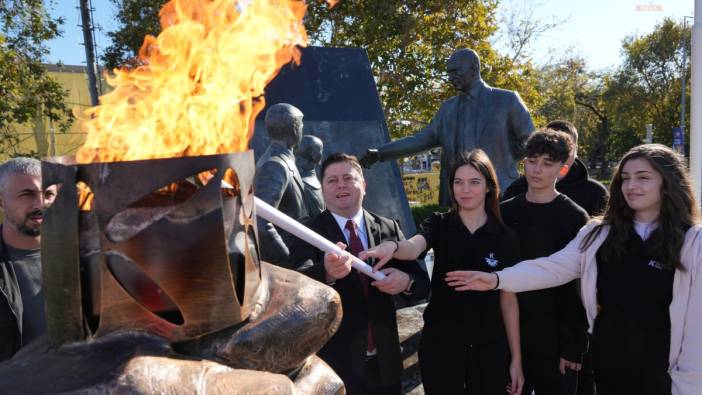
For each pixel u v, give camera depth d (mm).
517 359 2541
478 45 14305
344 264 1625
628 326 2141
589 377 3367
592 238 2295
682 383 2018
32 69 12367
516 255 2494
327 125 4516
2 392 813
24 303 1850
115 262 924
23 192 1829
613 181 2254
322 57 4711
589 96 36031
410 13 13711
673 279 2059
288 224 1420
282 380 913
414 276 2285
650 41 30547
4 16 11938
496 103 4039
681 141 20188
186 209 919
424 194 15805
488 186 2490
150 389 816
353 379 2164
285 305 1072
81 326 936
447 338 2402
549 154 2695
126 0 12672
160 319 951
